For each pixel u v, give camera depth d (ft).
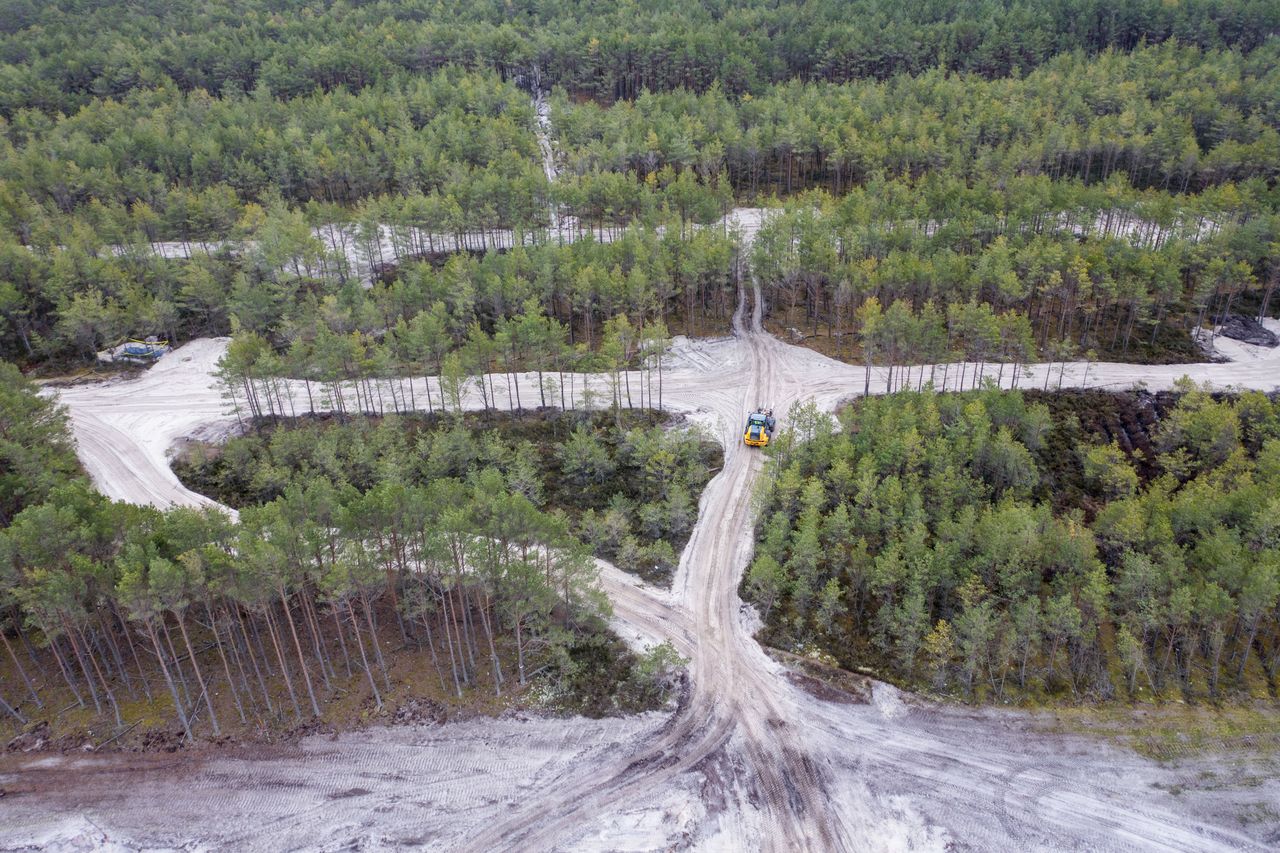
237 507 292.40
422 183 468.75
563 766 207.31
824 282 403.75
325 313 350.64
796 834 192.65
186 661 231.71
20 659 231.50
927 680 230.27
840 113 518.78
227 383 314.14
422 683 226.99
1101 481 298.35
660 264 365.20
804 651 238.68
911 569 236.22
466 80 583.17
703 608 251.80
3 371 288.51
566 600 231.91
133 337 387.34
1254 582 217.15
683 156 490.49
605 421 334.03
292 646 237.04
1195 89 524.93
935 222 423.23
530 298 358.64
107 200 458.50
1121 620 234.99
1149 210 402.93
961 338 374.22
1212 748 212.84
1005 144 492.54
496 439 306.55
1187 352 366.84
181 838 192.65
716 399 348.18
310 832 193.67
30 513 200.75
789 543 252.21
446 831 193.26
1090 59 616.39
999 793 201.87
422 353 332.80
